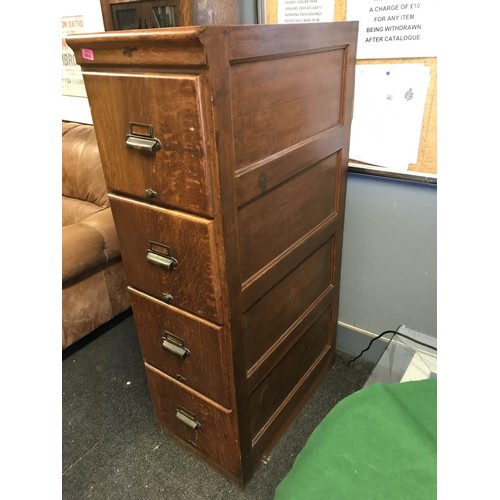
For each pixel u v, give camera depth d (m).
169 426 1.25
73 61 1.97
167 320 1.00
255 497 1.13
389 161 1.24
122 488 1.18
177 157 0.75
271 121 0.84
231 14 1.03
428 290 1.34
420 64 1.09
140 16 1.01
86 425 1.38
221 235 0.79
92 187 1.85
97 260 1.61
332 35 0.94
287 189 0.97
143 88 0.73
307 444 0.51
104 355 1.69
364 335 1.54
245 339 0.98
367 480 0.43
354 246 1.43
